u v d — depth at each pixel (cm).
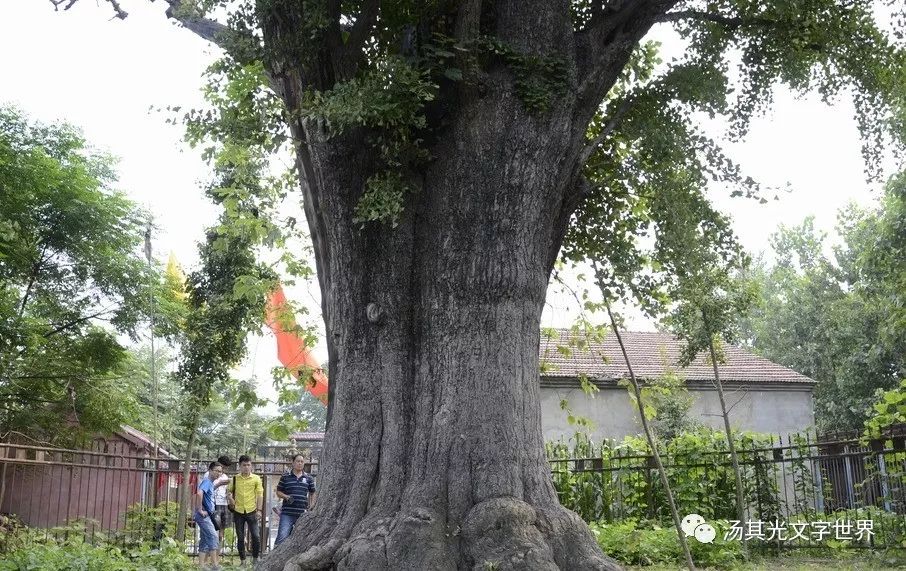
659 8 883
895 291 2064
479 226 784
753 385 2461
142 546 1162
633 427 2300
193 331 1723
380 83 732
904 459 1152
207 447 3934
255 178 1159
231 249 1666
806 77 1096
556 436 2280
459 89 796
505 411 750
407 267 807
